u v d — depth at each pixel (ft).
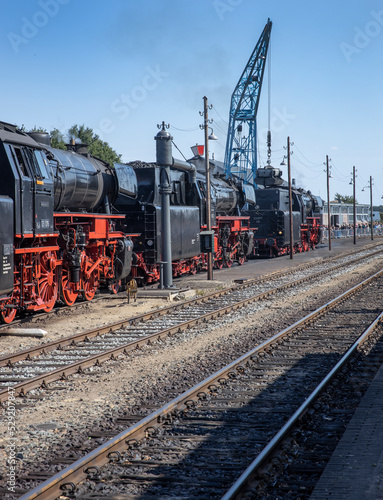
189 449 21.16
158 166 71.36
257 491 17.60
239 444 21.66
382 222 451.53
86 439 22.40
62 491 17.69
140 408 26.08
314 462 19.85
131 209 75.72
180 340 41.98
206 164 82.28
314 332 45.01
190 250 86.43
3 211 41.98
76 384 30.55
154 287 74.64
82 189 57.36
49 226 49.96
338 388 29.14
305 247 165.89
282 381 30.55
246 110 232.94
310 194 178.81
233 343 40.60
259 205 139.64
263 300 64.18
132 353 37.58
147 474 19.04
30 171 47.57
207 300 63.77
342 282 82.28
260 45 230.07
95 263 60.23
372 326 45.09
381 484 16.99
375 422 22.85
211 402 26.94
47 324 48.24
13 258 43.60
